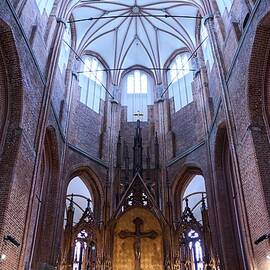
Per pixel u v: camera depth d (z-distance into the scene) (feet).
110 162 92.73
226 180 74.18
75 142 86.17
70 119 86.79
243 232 53.36
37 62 63.10
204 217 70.59
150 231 72.43
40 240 68.90
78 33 99.86
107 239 70.95
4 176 48.52
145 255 70.90
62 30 77.30
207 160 79.77
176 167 88.63
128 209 75.25
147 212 74.95
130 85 111.34
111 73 107.96
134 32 108.17
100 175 88.63
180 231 71.00
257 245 48.67
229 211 70.74
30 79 58.39
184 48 106.11
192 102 93.25
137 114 103.40
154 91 108.17
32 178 56.34
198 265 69.72
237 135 59.26
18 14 54.95
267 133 53.21
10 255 47.26
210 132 80.53
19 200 51.03
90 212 72.90
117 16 98.22
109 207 79.71
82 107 93.30
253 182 51.11
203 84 88.58
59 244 72.33
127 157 89.97
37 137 60.29
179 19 101.45
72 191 108.99
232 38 64.75
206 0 81.10
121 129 102.32
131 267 69.51
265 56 54.13
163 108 101.91
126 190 77.97
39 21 68.08
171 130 96.32
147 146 98.99
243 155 55.57
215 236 70.85
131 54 111.65
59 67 85.76
